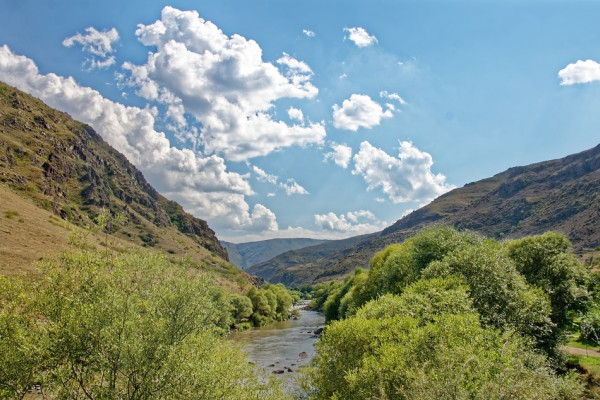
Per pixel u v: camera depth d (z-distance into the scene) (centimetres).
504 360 1602
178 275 1694
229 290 15275
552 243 4203
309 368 2570
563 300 3831
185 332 1584
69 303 1477
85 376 1461
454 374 1357
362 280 6825
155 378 1444
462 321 1997
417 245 4669
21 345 1334
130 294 1552
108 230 1689
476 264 3341
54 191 17212
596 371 2931
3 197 10231
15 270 5572
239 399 1819
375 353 2152
